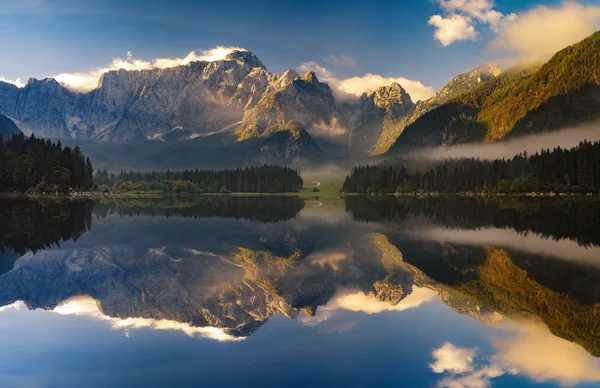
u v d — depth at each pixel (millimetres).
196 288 36688
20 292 35500
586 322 27984
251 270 44094
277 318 28766
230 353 22766
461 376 20281
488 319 28609
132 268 44906
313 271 43656
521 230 77688
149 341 24562
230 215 115688
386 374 20391
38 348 23531
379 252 55156
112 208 140250
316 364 21453
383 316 29141
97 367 21172
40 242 62500
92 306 31594
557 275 41594
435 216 111562
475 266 46094
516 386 19375
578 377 20297
